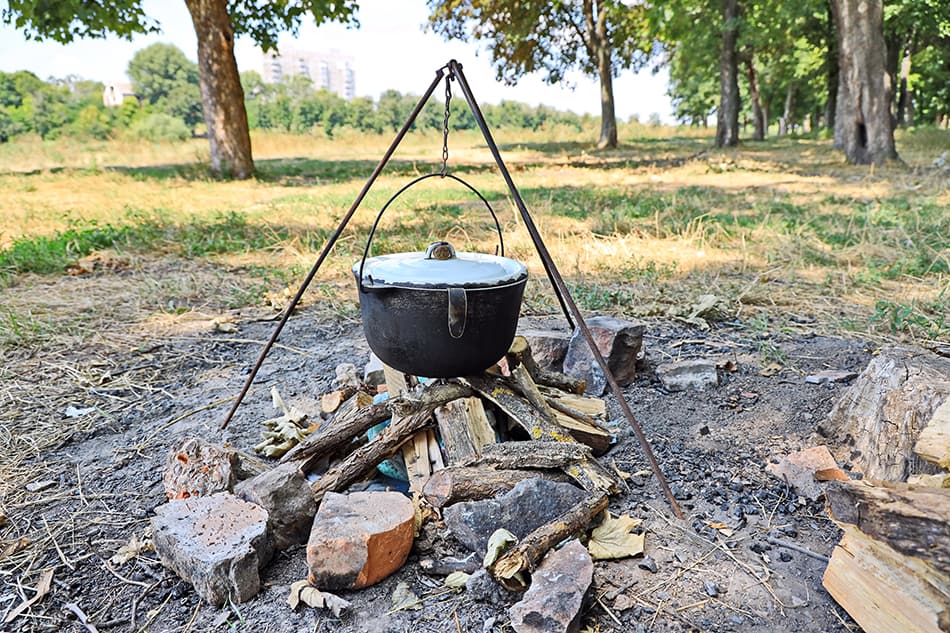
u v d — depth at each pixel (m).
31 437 2.78
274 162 21.44
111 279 5.57
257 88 63.16
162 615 1.75
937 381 2.22
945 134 21.19
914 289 4.84
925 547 1.34
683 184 11.80
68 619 1.74
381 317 2.13
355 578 1.78
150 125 38.31
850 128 13.84
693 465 2.51
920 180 10.42
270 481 2.03
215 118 14.40
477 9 21.58
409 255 2.38
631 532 2.09
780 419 2.88
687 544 2.03
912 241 6.00
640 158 19.38
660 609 1.75
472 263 2.20
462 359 2.15
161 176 15.05
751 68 29.22
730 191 10.50
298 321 4.46
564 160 19.33
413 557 1.94
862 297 4.73
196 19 13.91
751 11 21.25
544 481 2.03
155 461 2.59
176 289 5.14
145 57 55.56
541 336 3.35
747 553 1.99
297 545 2.02
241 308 4.80
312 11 14.52
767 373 3.39
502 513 1.93
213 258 6.38
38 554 2.01
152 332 4.21
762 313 4.43
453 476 2.08
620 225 7.42
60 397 3.20
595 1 24.17
